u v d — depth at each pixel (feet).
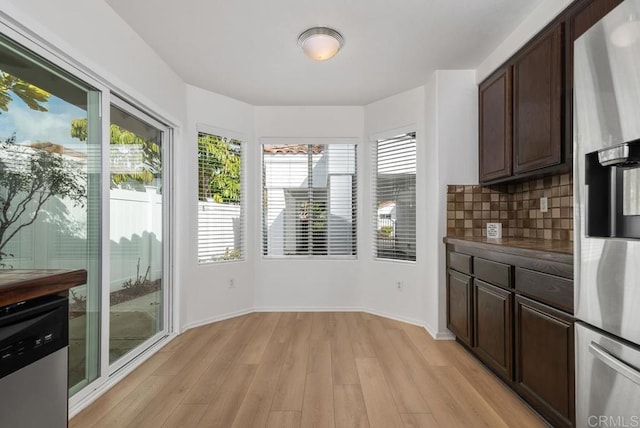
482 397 6.29
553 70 6.34
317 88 10.72
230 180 11.71
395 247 11.44
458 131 9.45
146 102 8.03
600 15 5.32
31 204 5.24
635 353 3.57
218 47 8.20
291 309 12.29
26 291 2.69
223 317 11.23
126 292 7.76
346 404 6.06
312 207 12.47
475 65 9.19
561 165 6.31
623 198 4.09
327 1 6.44
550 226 8.10
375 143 12.05
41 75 5.39
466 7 6.63
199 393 6.45
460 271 8.47
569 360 4.75
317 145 12.44
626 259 3.64
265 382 6.86
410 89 10.78
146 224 8.61
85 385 6.31
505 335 6.42
